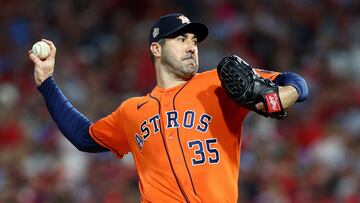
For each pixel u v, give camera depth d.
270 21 58.41
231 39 55.88
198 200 17.27
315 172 44.06
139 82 51.75
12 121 45.38
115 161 42.59
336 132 47.66
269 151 44.75
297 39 58.25
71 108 20.31
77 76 50.91
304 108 50.69
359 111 51.31
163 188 17.56
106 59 53.91
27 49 53.34
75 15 56.47
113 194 40.38
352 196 42.78
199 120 17.78
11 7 56.16
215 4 58.25
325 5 61.12
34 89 49.53
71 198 40.22
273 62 55.84
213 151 17.58
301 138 47.53
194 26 18.56
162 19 18.80
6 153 43.06
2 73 51.25
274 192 41.81
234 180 17.81
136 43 55.00
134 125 18.50
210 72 18.53
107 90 51.34
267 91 16.84
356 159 45.62
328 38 58.66
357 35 59.62
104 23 56.44
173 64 18.52
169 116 17.97
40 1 56.75
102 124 19.52
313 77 54.53
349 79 55.12
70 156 42.81
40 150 43.62
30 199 39.81
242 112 18.03
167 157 17.62
